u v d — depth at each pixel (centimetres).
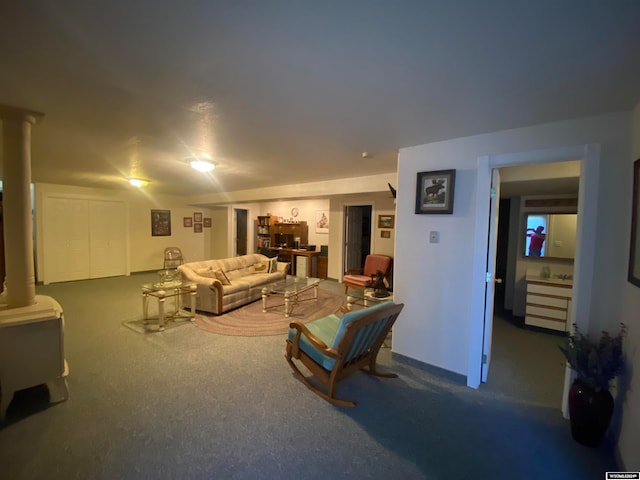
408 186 280
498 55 126
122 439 179
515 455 174
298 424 196
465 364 252
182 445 175
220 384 243
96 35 116
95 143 272
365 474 158
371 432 191
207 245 881
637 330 158
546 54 124
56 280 607
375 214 638
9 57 132
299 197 568
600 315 194
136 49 126
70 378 247
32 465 158
